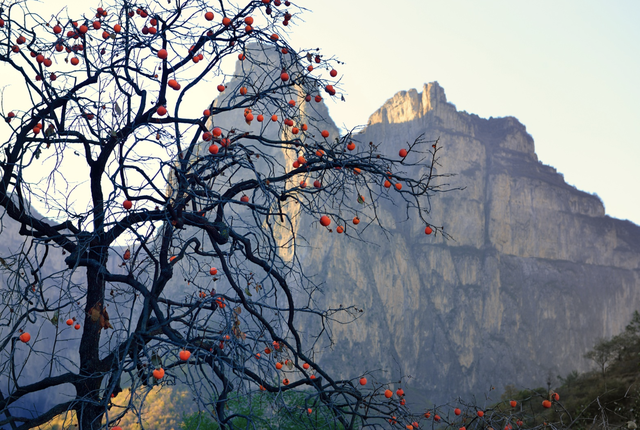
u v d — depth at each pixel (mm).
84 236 3900
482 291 137125
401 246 129375
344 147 4238
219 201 3855
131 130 4219
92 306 4293
